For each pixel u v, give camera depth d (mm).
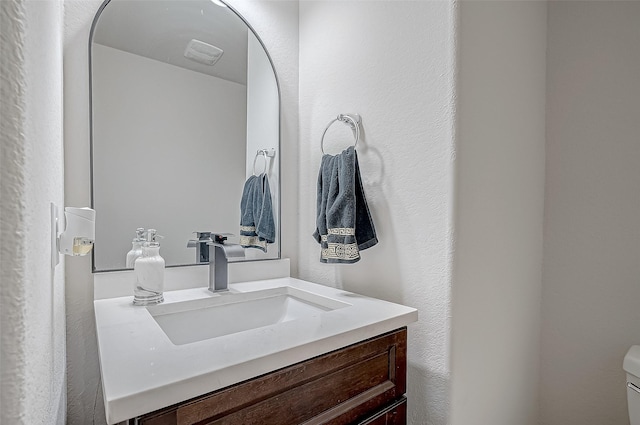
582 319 1357
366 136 1177
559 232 1410
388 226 1105
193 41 1186
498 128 1116
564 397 1391
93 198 982
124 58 1048
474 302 1016
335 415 709
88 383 950
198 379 524
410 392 1031
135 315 815
